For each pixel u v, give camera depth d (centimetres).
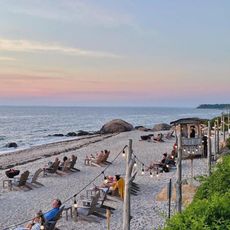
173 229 493
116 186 1664
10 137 6650
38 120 12550
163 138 4975
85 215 1391
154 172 2386
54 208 1309
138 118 15125
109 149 3931
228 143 3017
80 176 2342
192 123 1916
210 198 630
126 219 845
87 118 14862
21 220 1456
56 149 4384
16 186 1972
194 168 2367
